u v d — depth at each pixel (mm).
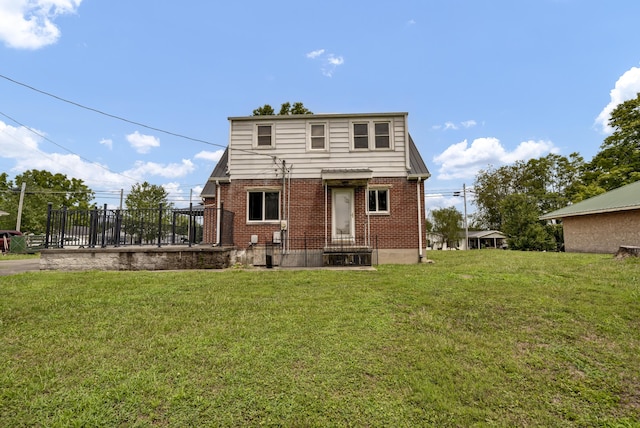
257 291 6195
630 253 9492
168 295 5840
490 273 8000
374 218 12266
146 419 2357
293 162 12625
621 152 27984
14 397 2607
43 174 40406
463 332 3988
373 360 3250
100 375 2947
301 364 3168
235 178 12656
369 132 12656
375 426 2295
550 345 3592
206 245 10906
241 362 3191
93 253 9711
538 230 25609
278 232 12250
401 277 7664
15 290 6184
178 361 3219
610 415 2420
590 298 5219
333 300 5492
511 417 2395
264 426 2285
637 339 3668
